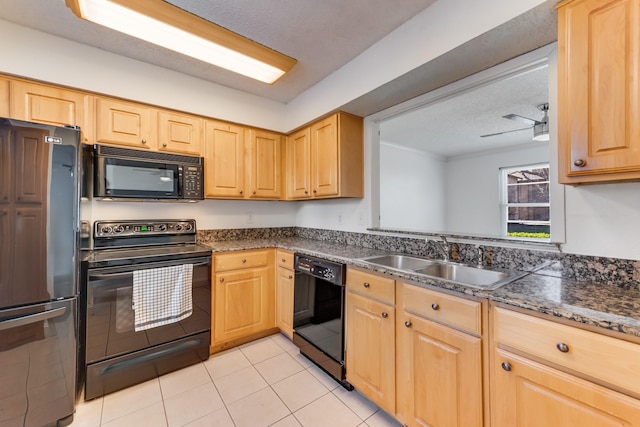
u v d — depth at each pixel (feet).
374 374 5.32
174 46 5.97
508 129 12.91
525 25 4.18
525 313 3.38
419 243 6.70
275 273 8.60
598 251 4.23
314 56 6.82
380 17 5.47
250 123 8.99
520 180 16.57
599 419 2.82
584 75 3.53
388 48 5.98
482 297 3.70
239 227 9.78
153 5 4.91
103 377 5.79
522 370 3.36
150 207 8.14
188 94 7.83
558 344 3.08
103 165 6.56
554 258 4.66
